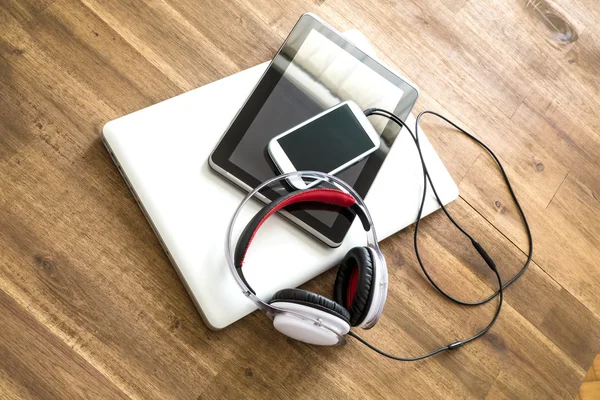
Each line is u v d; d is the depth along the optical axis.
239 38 0.84
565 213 0.94
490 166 0.93
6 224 0.66
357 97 0.81
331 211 0.75
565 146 0.99
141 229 0.71
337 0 0.92
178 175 0.71
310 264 0.74
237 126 0.73
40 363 0.64
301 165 0.74
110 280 0.68
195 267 0.69
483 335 0.83
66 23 0.75
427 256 0.83
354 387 0.75
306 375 0.73
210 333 0.71
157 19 0.79
